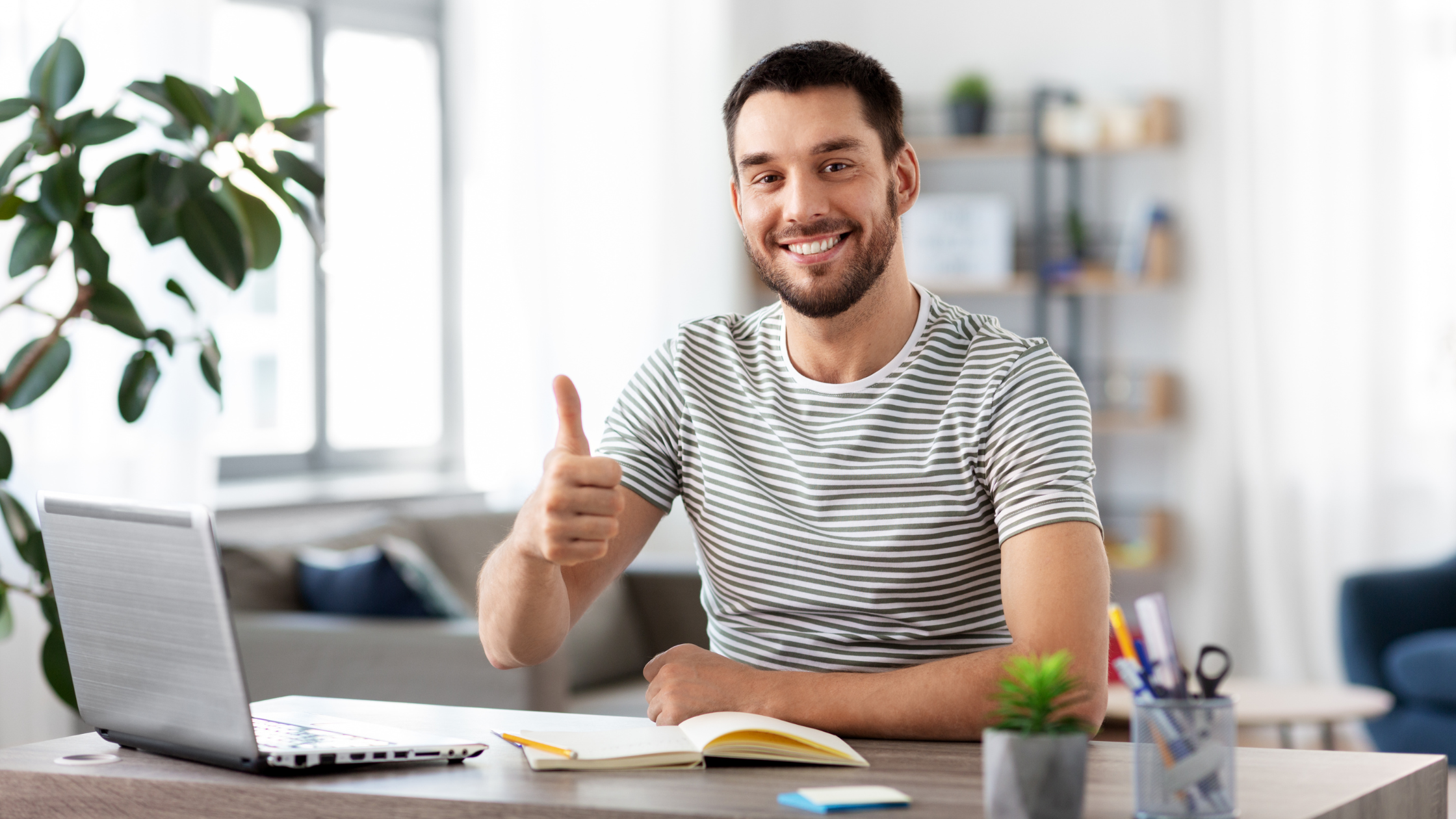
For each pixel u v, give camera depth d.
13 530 2.36
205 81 3.40
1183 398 4.97
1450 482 4.66
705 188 4.96
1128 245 4.98
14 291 3.01
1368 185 4.70
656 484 1.73
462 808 1.18
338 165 4.51
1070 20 5.14
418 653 2.77
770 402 1.67
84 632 1.38
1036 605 1.44
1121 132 4.91
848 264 1.58
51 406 3.15
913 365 1.63
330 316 4.50
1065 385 1.56
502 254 4.63
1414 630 4.12
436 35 4.78
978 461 1.57
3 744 3.05
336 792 1.21
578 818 1.15
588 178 4.72
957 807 1.14
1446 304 4.64
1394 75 4.68
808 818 1.11
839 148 1.56
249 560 3.08
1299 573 4.82
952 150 5.08
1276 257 4.82
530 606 1.49
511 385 4.62
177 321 3.34
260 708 1.62
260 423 4.29
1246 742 4.60
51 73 2.25
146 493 3.31
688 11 4.92
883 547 1.59
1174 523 5.00
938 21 5.30
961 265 5.09
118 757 1.38
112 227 3.23
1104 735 3.25
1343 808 1.16
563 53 4.66
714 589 1.72
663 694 1.48
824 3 5.38
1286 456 4.82
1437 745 3.87
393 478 4.57
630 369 4.79
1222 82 4.88
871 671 1.61
